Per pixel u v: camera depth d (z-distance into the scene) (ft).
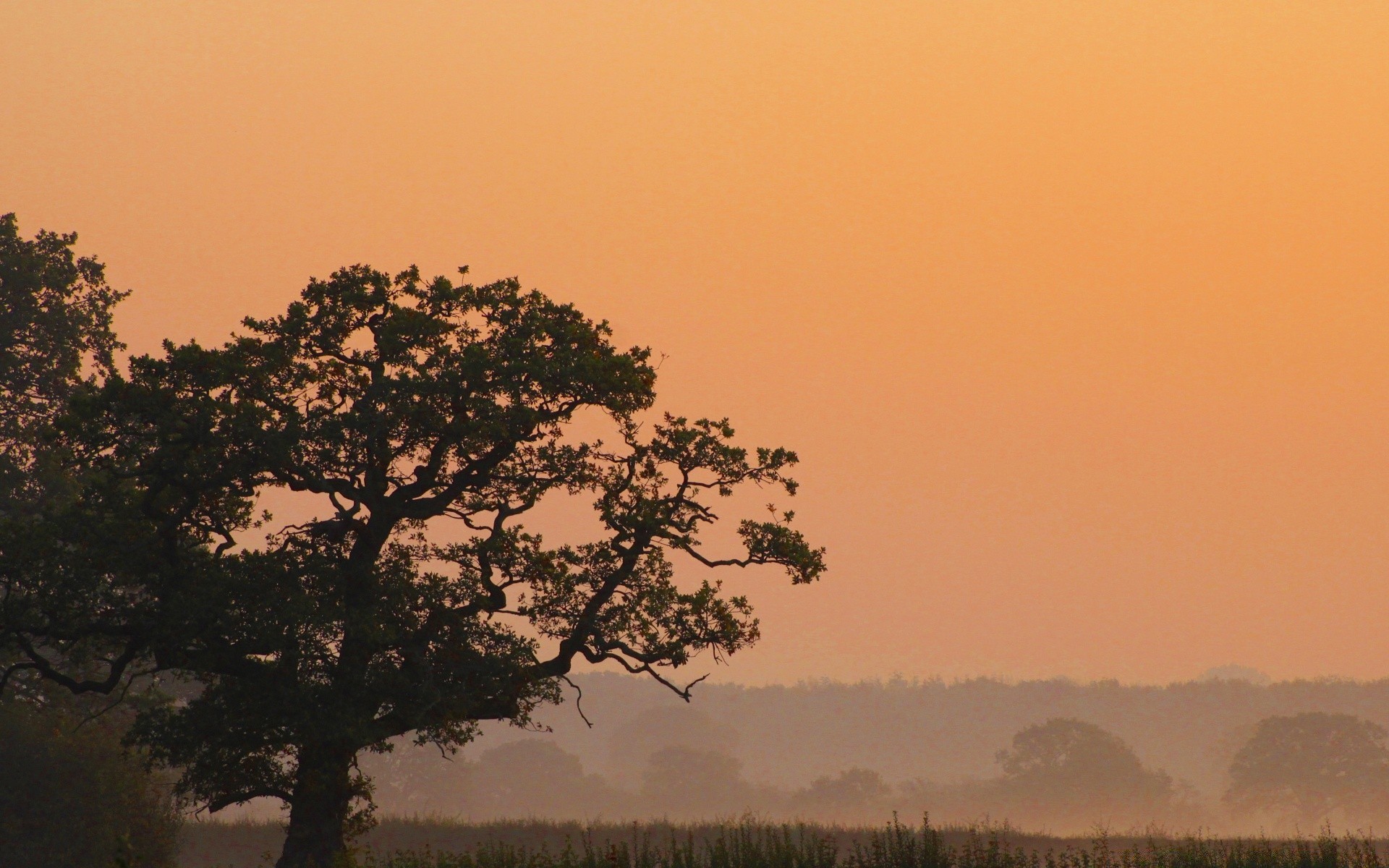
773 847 357.20
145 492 376.89
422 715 353.10
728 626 380.58
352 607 361.92
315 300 379.55
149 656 374.02
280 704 343.87
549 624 384.88
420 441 371.76
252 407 353.72
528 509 385.29
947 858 344.08
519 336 382.42
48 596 356.79
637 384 379.55
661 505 388.37
